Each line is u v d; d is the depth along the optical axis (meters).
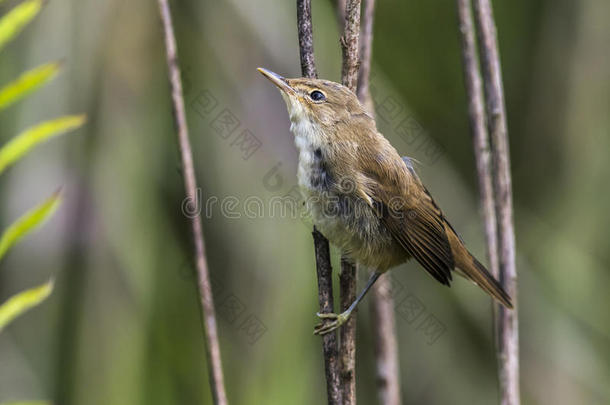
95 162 9.08
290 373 8.89
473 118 7.68
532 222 11.84
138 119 9.36
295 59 9.38
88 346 9.02
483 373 11.50
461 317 11.55
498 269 7.53
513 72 12.69
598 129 11.69
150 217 9.36
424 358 11.56
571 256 11.45
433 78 12.69
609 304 11.27
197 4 9.48
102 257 9.02
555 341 11.20
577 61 11.85
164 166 9.64
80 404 8.97
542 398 11.01
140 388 9.19
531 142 12.22
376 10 12.67
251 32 9.38
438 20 12.74
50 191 8.75
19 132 8.59
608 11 11.71
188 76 9.44
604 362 11.14
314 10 9.50
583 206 11.54
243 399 8.85
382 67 12.52
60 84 8.88
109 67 9.23
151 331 9.88
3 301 8.62
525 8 12.63
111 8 9.20
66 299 9.01
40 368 9.03
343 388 6.79
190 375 10.06
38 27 8.91
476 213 11.12
